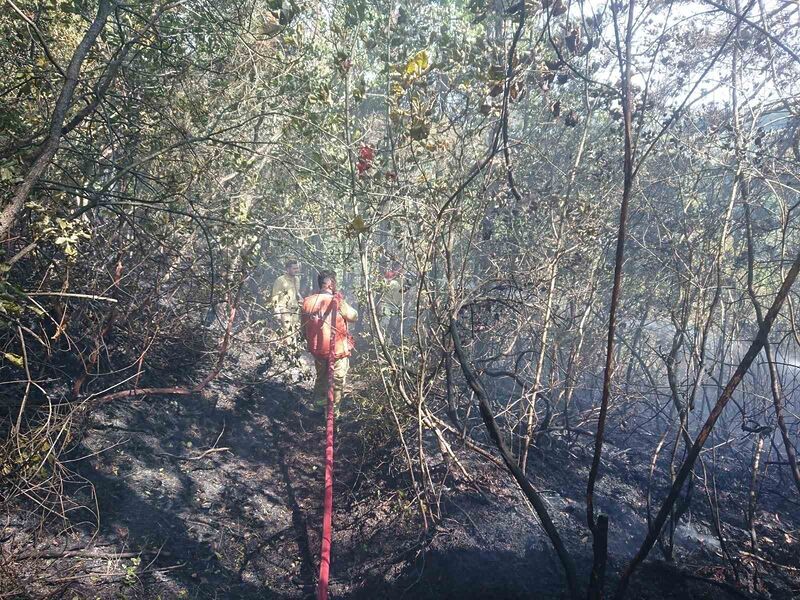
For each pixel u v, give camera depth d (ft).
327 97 16.74
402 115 15.85
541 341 18.52
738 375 9.43
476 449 18.17
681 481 9.77
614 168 20.88
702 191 22.53
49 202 15.20
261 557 16.38
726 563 16.08
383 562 15.92
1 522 13.87
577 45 12.61
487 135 22.04
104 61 15.85
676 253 18.84
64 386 18.34
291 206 21.54
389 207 18.19
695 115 20.92
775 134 19.70
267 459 21.01
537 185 22.95
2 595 12.05
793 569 15.97
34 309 12.32
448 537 16.20
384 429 20.54
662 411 22.36
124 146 16.33
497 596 13.75
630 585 14.01
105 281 18.98
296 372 28.58
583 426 23.57
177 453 19.38
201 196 19.65
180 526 16.39
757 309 15.21
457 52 15.65
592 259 21.01
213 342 25.13
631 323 26.03
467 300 16.14
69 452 16.62
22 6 13.97
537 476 19.75
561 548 10.50
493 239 21.12
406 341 20.04
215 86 17.98
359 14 16.81
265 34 15.85
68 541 14.37
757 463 17.94
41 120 14.83
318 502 19.17
